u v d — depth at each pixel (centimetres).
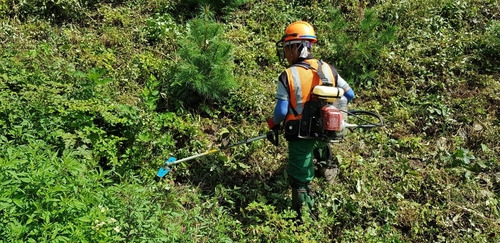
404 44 668
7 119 441
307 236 429
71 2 662
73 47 612
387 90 609
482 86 611
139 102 544
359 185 496
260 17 707
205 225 433
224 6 704
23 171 342
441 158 528
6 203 308
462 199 488
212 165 504
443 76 621
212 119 565
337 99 418
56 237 310
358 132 556
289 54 435
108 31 646
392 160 531
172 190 467
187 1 703
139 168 480
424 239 458
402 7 711
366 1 738
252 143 524
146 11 703
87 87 495
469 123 566
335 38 629
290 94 419
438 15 711
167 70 582
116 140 454
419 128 569
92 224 326
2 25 622
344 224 466
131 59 611
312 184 495
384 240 450
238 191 490
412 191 499
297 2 735
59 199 329
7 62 526
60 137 443
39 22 646
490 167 522
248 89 579
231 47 568
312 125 419
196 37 561
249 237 436
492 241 452
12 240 298
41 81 504
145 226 358
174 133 527
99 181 414
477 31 689
